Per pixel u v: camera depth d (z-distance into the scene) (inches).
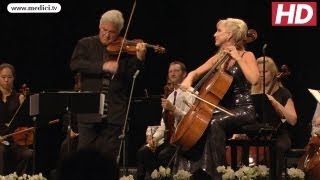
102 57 558.3
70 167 213.5
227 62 552.7
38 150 792.9
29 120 683.4
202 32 940.0
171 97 655.1
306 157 608.7
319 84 924.0
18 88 954.7
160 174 527.8
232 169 540.7
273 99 615.8
